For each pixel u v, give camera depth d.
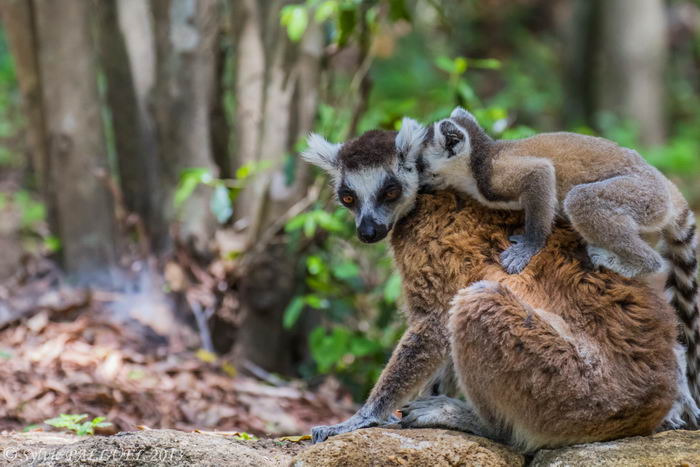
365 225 8.34
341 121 14.34
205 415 11.02
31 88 13.52
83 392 10.80
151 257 13.59
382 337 14.65
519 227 8.01
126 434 7.40
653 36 30.05
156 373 11.70
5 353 11.40
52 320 12.58
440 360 7.63
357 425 7.46
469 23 36.03
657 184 8.23
